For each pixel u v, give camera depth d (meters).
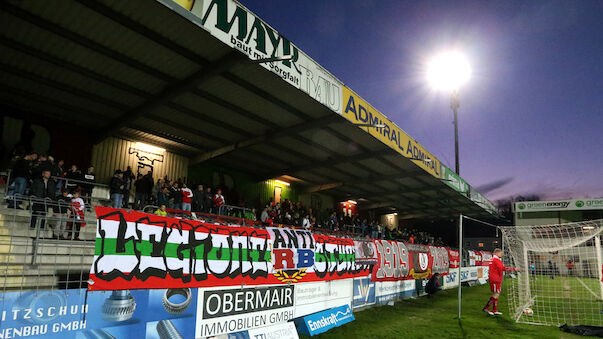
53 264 4.68
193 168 15.21
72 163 11.51
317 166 16.33
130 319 4.58
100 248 4.25
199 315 5.43
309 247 7.90
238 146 13.45
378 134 12.98
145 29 7.07
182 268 5.18
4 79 8.85
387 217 30.36
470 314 10.40
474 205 26.64
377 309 10.37
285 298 7.12
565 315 10.80
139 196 10.43
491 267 10.59
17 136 10.45
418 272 13.52
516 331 8.28
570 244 13.19
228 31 6.99
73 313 4.05
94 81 9.05
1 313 3.48
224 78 8.98
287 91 9.74
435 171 18.55
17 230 5.64
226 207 14.16
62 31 7.04
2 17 6.62
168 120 11.55
